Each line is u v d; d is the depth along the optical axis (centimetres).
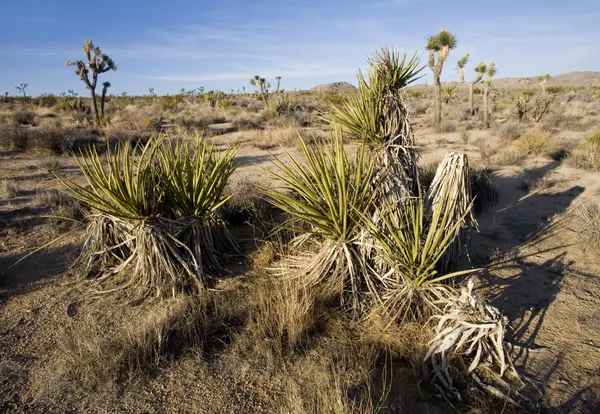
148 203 422
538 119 1850
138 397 281
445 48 1727
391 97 423
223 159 487
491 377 302
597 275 464
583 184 827
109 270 463
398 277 388
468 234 449
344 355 313
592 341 346
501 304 407
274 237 541
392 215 392
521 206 716
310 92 5678
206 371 306
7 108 3209
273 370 307
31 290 431
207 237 465
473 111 2372
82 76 1988
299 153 1147
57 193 733
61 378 296
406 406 276
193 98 4788
